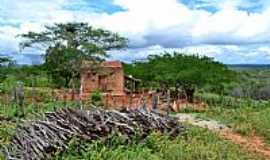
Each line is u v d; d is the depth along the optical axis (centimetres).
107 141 1221
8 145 1152
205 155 1301
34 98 2497
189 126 1684
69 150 1128
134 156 1167
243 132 1856
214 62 3916
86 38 3509
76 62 3469
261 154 1514
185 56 3919
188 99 3522
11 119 1669
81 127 1208
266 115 2341
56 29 3478
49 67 3550
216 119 2209
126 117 1314
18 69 3753
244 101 3525
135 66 4153
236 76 4103
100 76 3669
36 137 1111
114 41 3584
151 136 1300
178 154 1258
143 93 3081
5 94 2536
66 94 3019
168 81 3678
